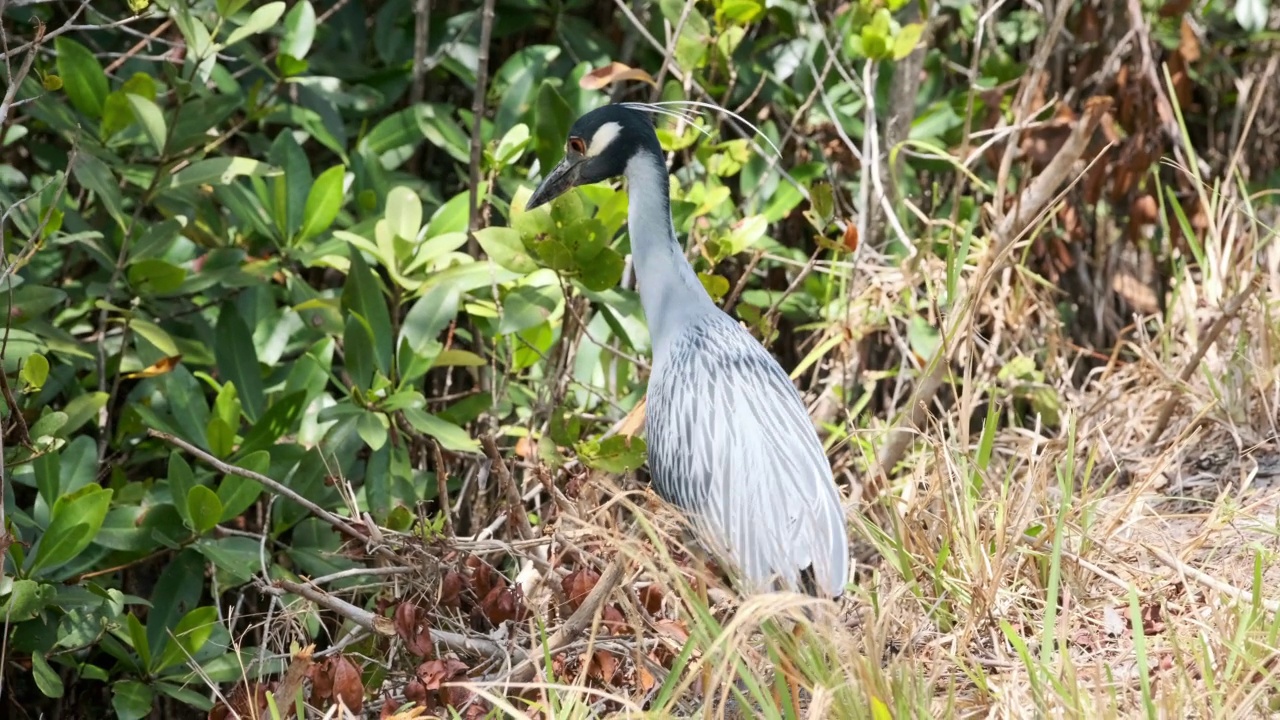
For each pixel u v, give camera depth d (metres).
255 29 10.11
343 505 10.14
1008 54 15.00
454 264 10.09
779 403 8.35
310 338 11.33
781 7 12.95
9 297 8.45
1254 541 8.48
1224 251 11.70
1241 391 10.24
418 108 11.84
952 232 10.84
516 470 11.44
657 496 8.32
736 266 13.23
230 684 10.21
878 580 8.33
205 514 9.20
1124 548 8.66
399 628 7.36
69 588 9.22
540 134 10.79
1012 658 7.57
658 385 8.87
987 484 8.84
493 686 7.12
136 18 9.25
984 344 11.13
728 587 8.34
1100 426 9.53
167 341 9.76
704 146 11.06
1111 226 14.48
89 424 11.18
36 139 12.51
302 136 12.83
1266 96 14.93
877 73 13.20
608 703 7.58
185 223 10.07
